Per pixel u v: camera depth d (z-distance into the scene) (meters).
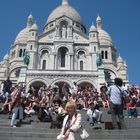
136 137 15.07
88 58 71.69
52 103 23.44
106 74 82.31
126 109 24.52
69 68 69.00
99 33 92.81
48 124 18.52
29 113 22.09
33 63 68.94
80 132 9.25
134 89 29.23
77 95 28.28
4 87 30.34
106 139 14.83
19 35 91.44
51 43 72.44
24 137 14.73
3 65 83.44
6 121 18.97
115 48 91.75
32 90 28.97
